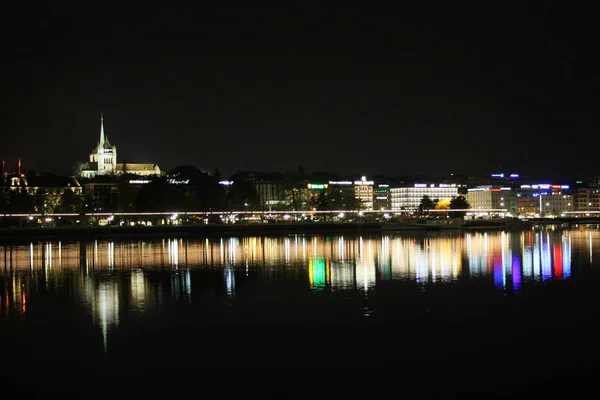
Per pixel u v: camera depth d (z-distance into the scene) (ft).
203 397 118.62
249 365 136.15
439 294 220.43
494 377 125.70
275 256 395.75
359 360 138.31
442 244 522.06
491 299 208.44
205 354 144.77
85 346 153.07
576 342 149.38
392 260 356.59
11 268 330.95
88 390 123.13
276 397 118.01
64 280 276.41
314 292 229.66
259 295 224.74
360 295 220.84
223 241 598.75
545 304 197.77
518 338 153.89
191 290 239.91
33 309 201.67
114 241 612.70
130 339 159.12
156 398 118.62
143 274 297.12
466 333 159.74
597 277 263.70
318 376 128.57
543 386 120.16
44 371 134.21
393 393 118.73
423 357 139.54
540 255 383.45
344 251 437.58
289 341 154.92
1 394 121.39
